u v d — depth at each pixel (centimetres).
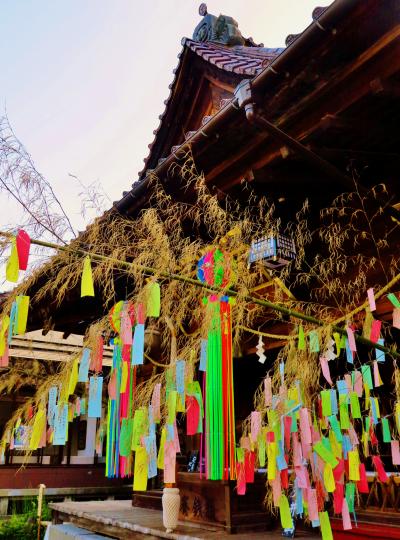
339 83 254
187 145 297
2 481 1137
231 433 312
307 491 189
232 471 307
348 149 294
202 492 416
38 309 542
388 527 312
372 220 362
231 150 306
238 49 673
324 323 233
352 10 216
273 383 240
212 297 241
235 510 384
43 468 1198
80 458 1306
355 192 319
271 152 294
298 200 350
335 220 381
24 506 1055
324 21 221
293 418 202
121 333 196
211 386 314
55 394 203
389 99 252
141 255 230
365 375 226
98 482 1259
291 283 386
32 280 207
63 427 192
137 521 438
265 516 396
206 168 319
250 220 337
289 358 237
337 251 379
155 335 397
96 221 243
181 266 257
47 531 574
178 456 555
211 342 290
